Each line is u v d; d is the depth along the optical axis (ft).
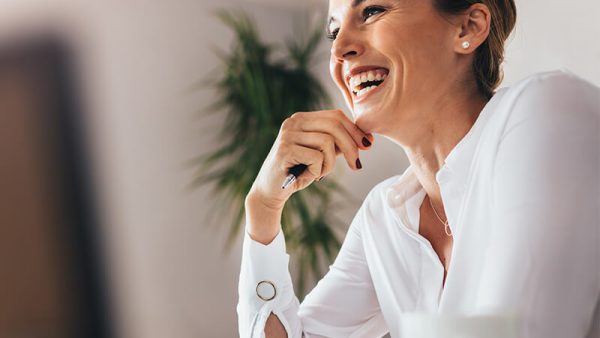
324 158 3.62
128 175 10.94
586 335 2.54
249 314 3.91
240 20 11.53
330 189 10.97
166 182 11.28
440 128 3.39
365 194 10.68
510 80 6.72
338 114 3.60
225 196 11.68
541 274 2.37
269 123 10.97
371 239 4.01
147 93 11.32
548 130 2.66
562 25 6.17
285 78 11.49
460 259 3.14
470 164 3.19
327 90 11.96
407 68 3.25
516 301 2.34
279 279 3.93
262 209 3.87
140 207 10.98
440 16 3.26
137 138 11.12
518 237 2.45
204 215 11.53
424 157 3.50
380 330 4.43
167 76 11.54
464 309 3.07
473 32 3.29
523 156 2.66
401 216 3.79
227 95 11.50
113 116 10.97
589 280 2.41
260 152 10.86
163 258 11.06
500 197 2.67
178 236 11.23
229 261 11.62
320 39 12.17
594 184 2.52
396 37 3.22
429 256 3.70
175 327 11.00
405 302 3.78
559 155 2.57
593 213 2.48
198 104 11.75
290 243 10.87
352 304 4.28
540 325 2.32
